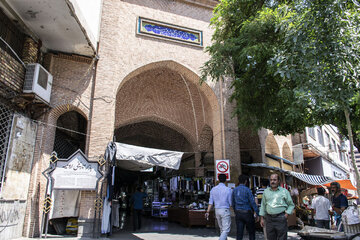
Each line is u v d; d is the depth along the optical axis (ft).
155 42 30.76
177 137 44.57
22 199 20.95
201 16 34.27
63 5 19.35
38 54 23.71
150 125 43.52
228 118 32.01
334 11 16.28
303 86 17.42
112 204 26.27
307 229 15.08
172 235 24.79
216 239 22.95
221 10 27.02
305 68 17.87
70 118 30.91
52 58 25.12
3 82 18.98
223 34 27.68
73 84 25.39
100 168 23.11
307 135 51.70
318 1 16.70
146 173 51.85
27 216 21.22
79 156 22.76
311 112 21.67
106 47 27.53
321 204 21.13
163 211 38.86
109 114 25.71
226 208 16.44
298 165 51.60
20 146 21.02
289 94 20.39
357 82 16.20
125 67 28.32
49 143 23.80
